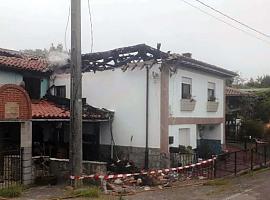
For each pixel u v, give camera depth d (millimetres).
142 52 17359
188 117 19141
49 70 20125
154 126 17469
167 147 17172
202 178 15484
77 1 13031
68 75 20109
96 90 19453
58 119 16203
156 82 17469
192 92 19578
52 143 18953
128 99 18344
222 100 23422
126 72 18438
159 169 16344
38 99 19609
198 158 18875
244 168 17891
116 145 18625
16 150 14477
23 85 18547
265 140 26500
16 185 12734
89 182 13484
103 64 19062
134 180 14195
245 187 13711
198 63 18844
